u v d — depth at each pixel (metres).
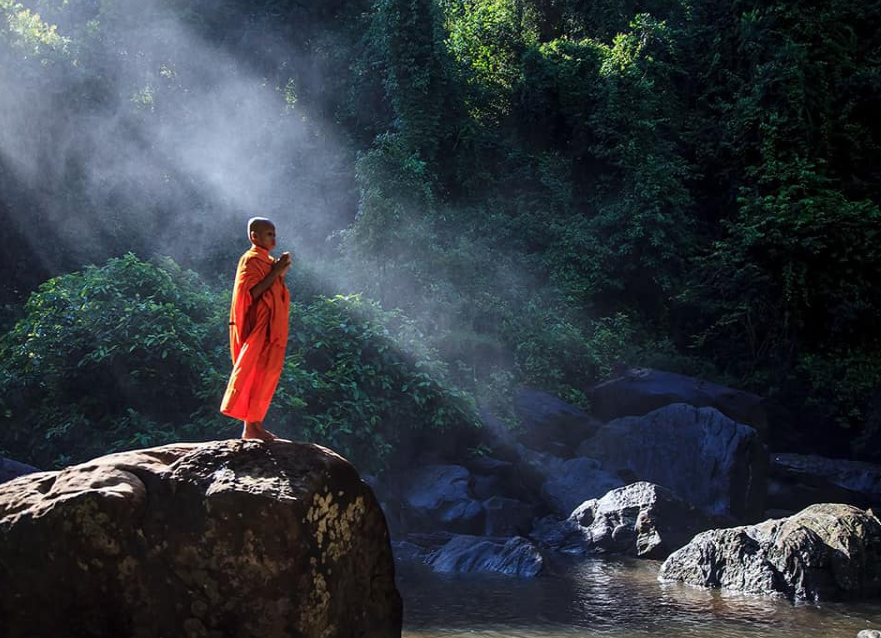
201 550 5.23
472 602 9.68
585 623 8.83
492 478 15.58
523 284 24.03
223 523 5.21
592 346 21.83
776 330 24.28
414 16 25.78
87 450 12.91
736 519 15.34
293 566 5.25
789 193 25.12
